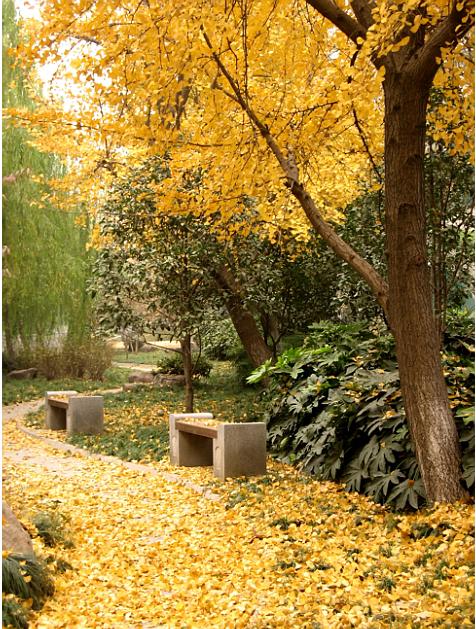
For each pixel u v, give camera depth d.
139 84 6.07
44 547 4.93
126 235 10.34
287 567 4.79
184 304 10.38
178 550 5.36
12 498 6.27
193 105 9.18
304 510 6.11
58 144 10.48
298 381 8.92
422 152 5.46
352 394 6.99
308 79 6.71
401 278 5.51
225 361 17.33
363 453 6.61
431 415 5.49
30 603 3.86
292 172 6.19
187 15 5.27
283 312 11.95
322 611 3.95
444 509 5.21
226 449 7.68
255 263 10.59
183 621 4.01
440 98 7.16
